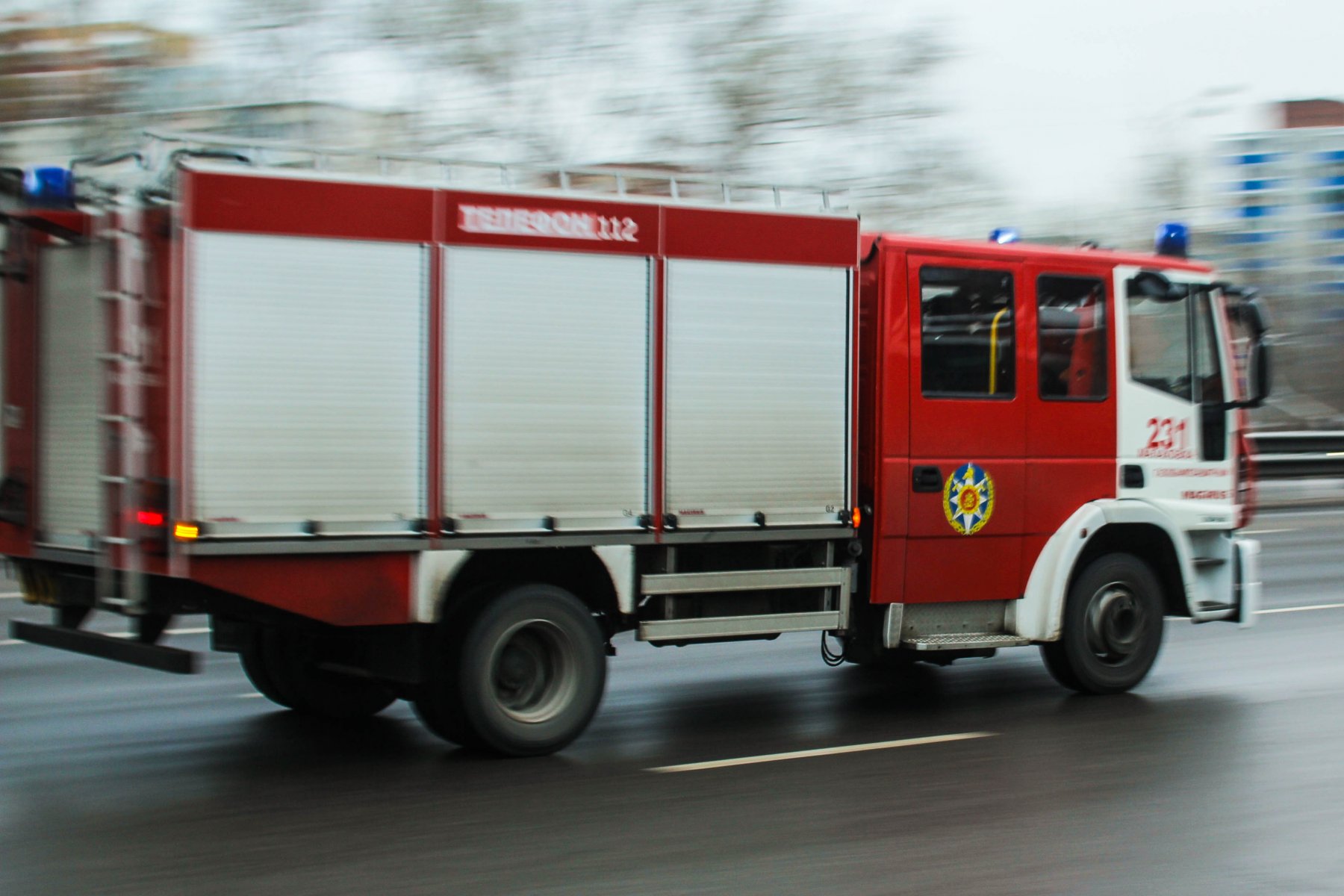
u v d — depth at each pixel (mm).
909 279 8047
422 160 6793
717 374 7469
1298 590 14141
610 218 7152
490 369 6836
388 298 6586
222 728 7695
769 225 7617
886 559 8031
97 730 7590
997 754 7121
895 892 4887
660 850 5383
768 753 7145
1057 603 8523
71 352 7102
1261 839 5586
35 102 16656
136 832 5609
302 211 6379
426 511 6672
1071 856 5332
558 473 7016
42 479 7352
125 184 6445
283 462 6352
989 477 8320
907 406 8039
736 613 7680
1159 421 8984
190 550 6152
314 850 5363
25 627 7379
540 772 6676
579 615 7098
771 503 7633
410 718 8031
